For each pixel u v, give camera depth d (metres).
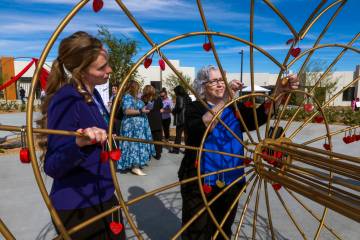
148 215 3.52
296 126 10.98
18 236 3.03
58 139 1.29
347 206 1.11
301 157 1.46
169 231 3.12
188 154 2.06
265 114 1.94
